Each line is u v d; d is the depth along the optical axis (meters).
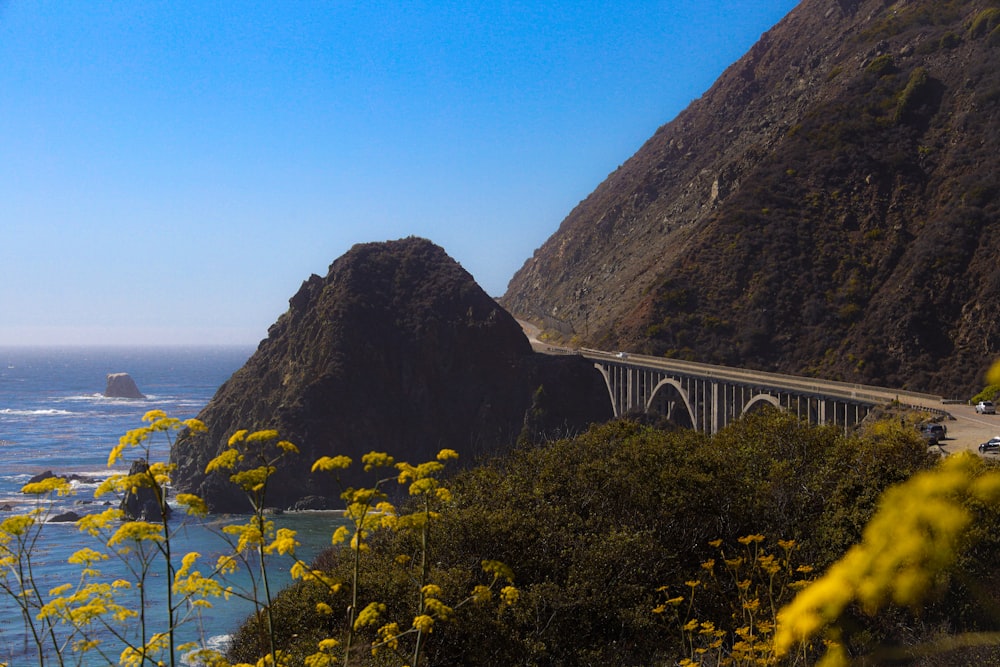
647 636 12.88
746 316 84.38
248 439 5.97
